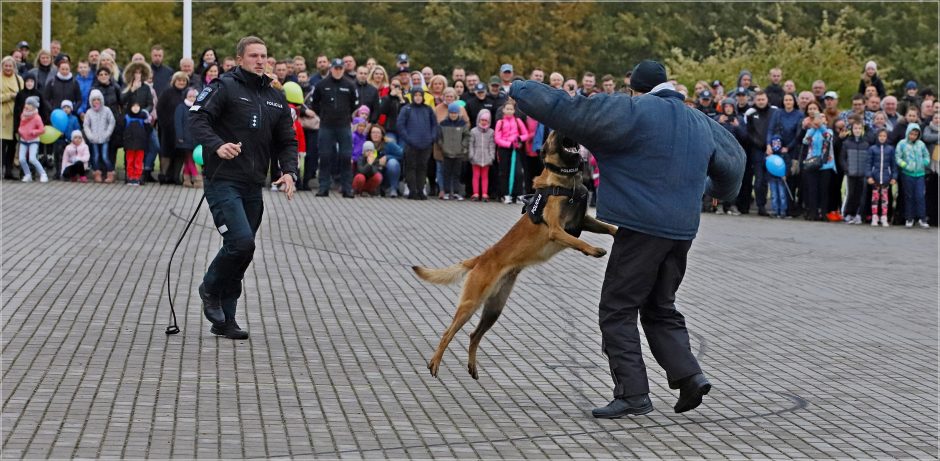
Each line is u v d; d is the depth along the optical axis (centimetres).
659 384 739
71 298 927
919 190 1752
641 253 631
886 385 755
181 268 1091
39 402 623
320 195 1773
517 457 561
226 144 768
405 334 857
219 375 704
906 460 579
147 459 532
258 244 1282
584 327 919
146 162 1833
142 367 714
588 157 1791
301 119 1825
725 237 1543
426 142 1797
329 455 550
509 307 994
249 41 800
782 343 889
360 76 1841
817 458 578
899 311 1046
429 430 604
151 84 1823
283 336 830
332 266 1159
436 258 1240
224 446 557
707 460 567
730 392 722
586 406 672
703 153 635
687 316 992
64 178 1794
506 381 728
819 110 1827
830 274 1258
